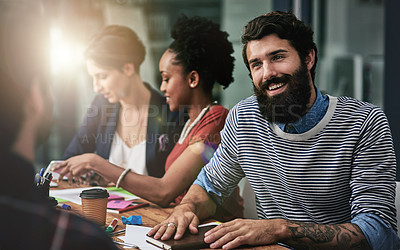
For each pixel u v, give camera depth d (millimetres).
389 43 2547
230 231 1192
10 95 601
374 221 1205
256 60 1401
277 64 1374
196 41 1961
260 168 1498
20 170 619
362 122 1316
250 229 1188
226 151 1571
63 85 3654
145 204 1653
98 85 2299
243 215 1901
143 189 1687
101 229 629
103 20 3951
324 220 1428
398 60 2520
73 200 1666
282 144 1407
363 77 3566
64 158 2385
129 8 4086
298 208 1466
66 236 581
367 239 1184
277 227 1194
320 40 3611
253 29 1396
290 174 1410
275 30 1361
